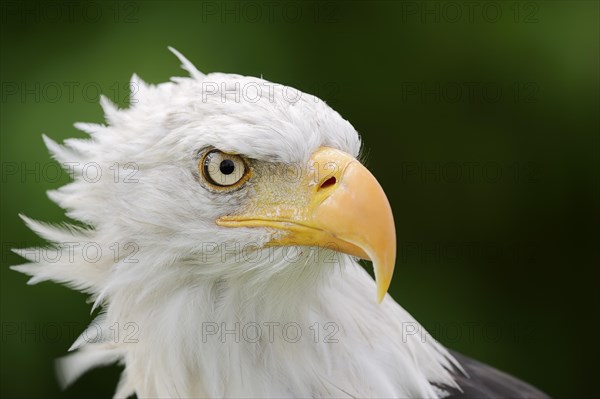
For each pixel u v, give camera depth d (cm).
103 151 649
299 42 1198
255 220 596
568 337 1267
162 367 628
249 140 580
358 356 625
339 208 574
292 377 618
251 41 1174
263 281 612
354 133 621
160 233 612
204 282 623
